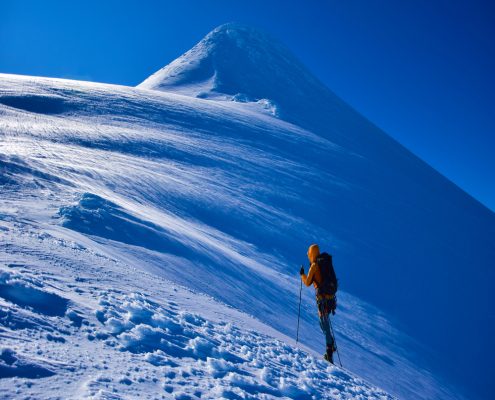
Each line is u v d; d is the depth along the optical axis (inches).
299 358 190.1
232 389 107.7
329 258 237.3
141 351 110.7
